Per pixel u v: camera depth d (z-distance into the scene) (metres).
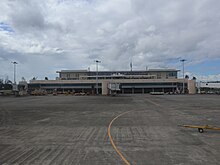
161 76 129.25
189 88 99.81
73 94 91.50
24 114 23.25
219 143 10.59
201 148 9.69
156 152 9.11
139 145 10.25
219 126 15.21
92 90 107.56
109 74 131.12
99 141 11.07
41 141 11.16
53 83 115.44
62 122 17.47
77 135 12.55
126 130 13.95
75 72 129.50
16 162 8.02
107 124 16.34
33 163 7.89
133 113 23.47
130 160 8.12
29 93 98.31
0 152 9.30
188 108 28.98
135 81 112.38
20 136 12.39
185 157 8.43
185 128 14.57
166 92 108.69
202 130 13.28
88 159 8.27
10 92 99.00
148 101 44.44
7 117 20.86
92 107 31.08
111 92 82.94
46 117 20.66
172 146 10.05
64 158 8.41
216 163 7.75
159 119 18.84
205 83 112.31
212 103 37.97
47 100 49.88
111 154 8.87
